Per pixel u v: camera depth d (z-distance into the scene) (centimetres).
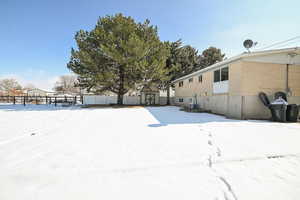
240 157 262
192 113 985
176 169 219
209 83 1090
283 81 810
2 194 159
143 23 1459
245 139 376
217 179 193
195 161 244
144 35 1423
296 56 823
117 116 799
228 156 266
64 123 583
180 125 557
